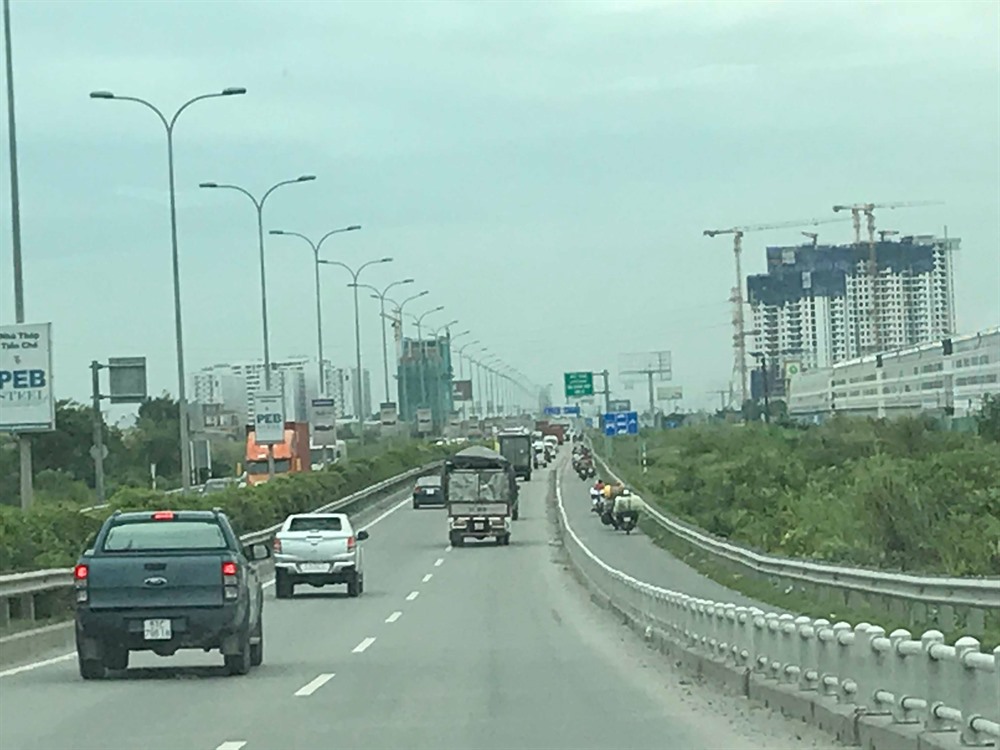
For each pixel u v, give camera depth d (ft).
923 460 173.06
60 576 93.15
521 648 81.56
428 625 99.86
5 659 75.82
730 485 219.20
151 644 64.08
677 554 173.88
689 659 68.03
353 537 132.67
